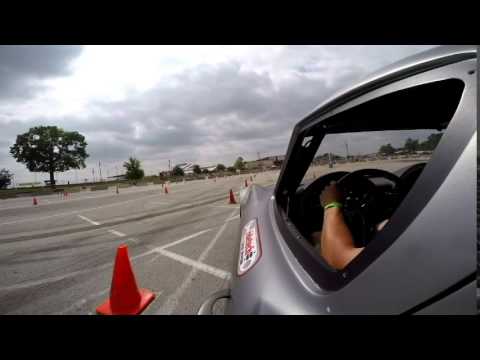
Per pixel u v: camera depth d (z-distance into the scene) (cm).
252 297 100
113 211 938
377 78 87
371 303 63
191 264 331
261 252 130
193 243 432
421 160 113
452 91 77
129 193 2072
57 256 416
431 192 57
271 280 102
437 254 52
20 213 1107
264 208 203
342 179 155
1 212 1199
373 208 150
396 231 63
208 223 590
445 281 50
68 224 726
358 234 130
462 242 48
